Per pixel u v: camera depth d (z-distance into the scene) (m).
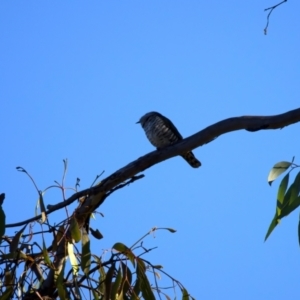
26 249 10.65
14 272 10.08
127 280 10.14
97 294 10.20
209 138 11.07
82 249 10.20
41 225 10.25
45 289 10.31
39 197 10.33
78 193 10.71
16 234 10.19
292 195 9.54
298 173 9.62
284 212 9.49
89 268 10.13
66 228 10.27
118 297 10.05
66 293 9.95
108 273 10.20
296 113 10.48
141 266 10.24
